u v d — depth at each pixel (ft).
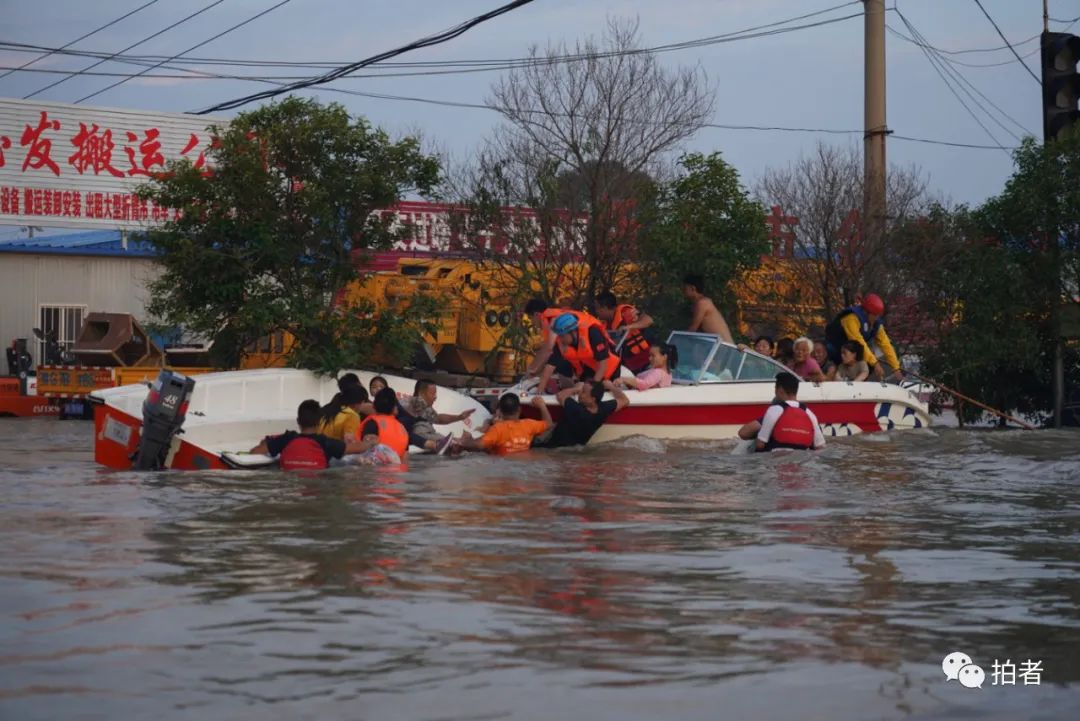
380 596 19.53
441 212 71.97
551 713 13.71
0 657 15.78
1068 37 53.06
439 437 44.24
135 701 14.02
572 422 45.88
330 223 54.90
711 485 35.63
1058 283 72.33
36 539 24.62
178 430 40.40
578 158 73.15
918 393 55.88
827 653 16.35
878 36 75.00
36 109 103.60
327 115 55.11
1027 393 77.30
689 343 52.01
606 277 72.23
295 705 13.93
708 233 70.95
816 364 53.98
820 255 76.48
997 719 13.78
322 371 50.57
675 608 18.90
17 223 103.24
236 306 54.65
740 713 13.80
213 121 107.96
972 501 32.68
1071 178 71.31
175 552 23.26
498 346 72.69
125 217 106.52
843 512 30.27
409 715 13.60
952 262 74.33
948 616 18.61
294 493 32.63
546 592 19.98
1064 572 22.35
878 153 75.25
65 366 90.02
